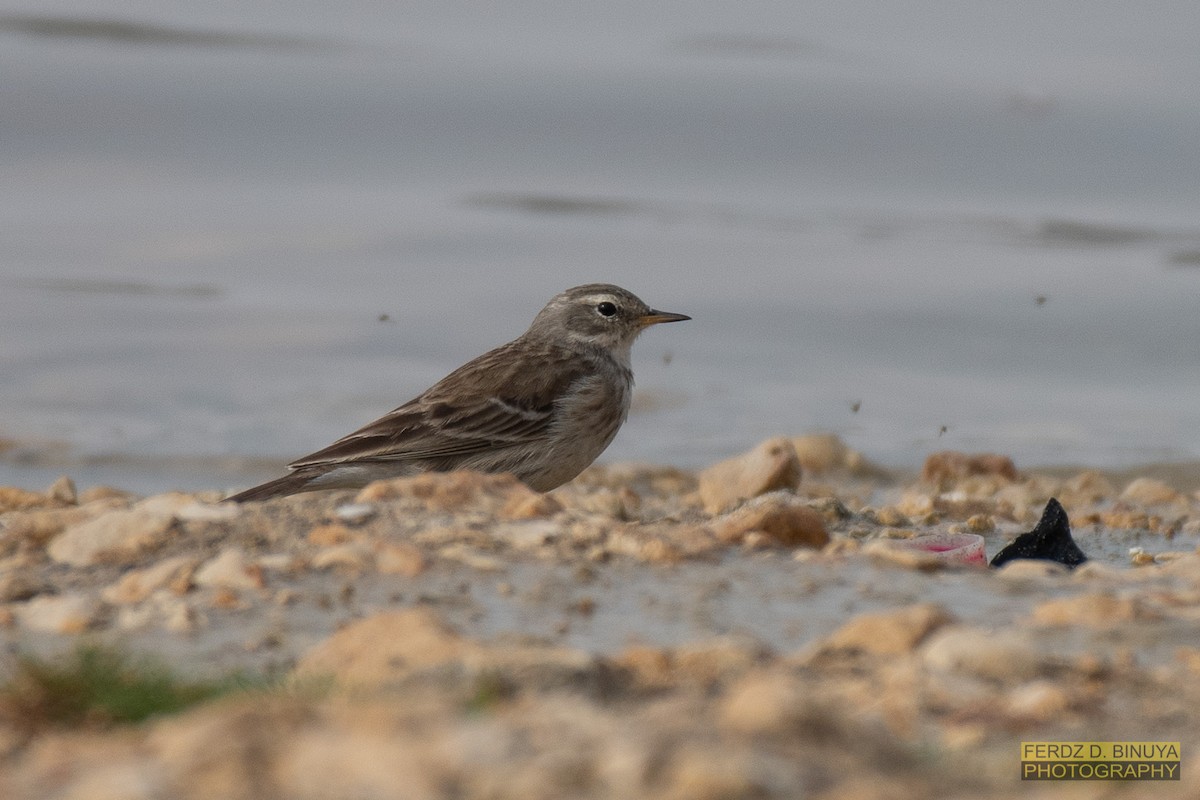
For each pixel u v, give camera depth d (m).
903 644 8.31
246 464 20.41
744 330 27.09
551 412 15.05
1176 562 10.79
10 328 25.67
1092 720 7.39
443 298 28.20
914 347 26.50
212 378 23.84
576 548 10.45
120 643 8.59
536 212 33.41
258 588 9.54
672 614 9.26
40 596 9.70
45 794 6.07
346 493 11.55
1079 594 9.77
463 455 14.69
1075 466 20.72
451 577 9.80
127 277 28.58
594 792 5.84
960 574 10.27
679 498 16.73
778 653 8.45
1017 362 25.77
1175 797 6.34
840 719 6.74
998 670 7.96
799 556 10.55
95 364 24.36
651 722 6.62
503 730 6.28
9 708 7.45
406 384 24.20
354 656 7.83
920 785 6.34
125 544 10.42
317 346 25.64
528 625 9.02
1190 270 30.14
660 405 23.67
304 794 5.85
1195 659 8.27
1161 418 23.09
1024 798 6.30
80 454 20.72
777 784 5.97
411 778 5.89
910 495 17.88
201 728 6.40
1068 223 33.00
